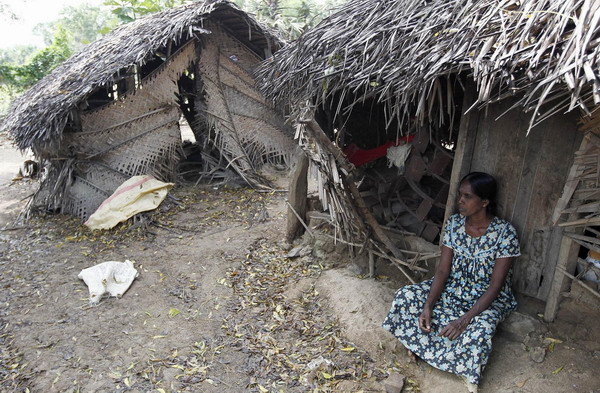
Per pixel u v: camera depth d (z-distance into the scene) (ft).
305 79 11.44
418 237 11.68
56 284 12.70
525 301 9.53
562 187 8.40
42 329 10.57
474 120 9.25
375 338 9.62
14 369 9.20
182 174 22.08
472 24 7.34
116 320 10.91
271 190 20.93
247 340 9.98
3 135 34.78
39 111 17.08
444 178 11.77
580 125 7.91
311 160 10.75
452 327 8.32
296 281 12.34
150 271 13.38
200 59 21.02
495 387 8.04
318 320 10.55
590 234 8.54
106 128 18.72
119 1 35.73
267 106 22.62
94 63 18.92
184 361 9.37
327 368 8.96
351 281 11.52
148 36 18.57
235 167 21.40
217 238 15.60
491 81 6.42
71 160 18.24
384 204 12.98
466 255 8.91
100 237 15.93
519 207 9.05
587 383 7.68
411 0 9.41
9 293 12.24
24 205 19.94
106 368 9.21
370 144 14.30
